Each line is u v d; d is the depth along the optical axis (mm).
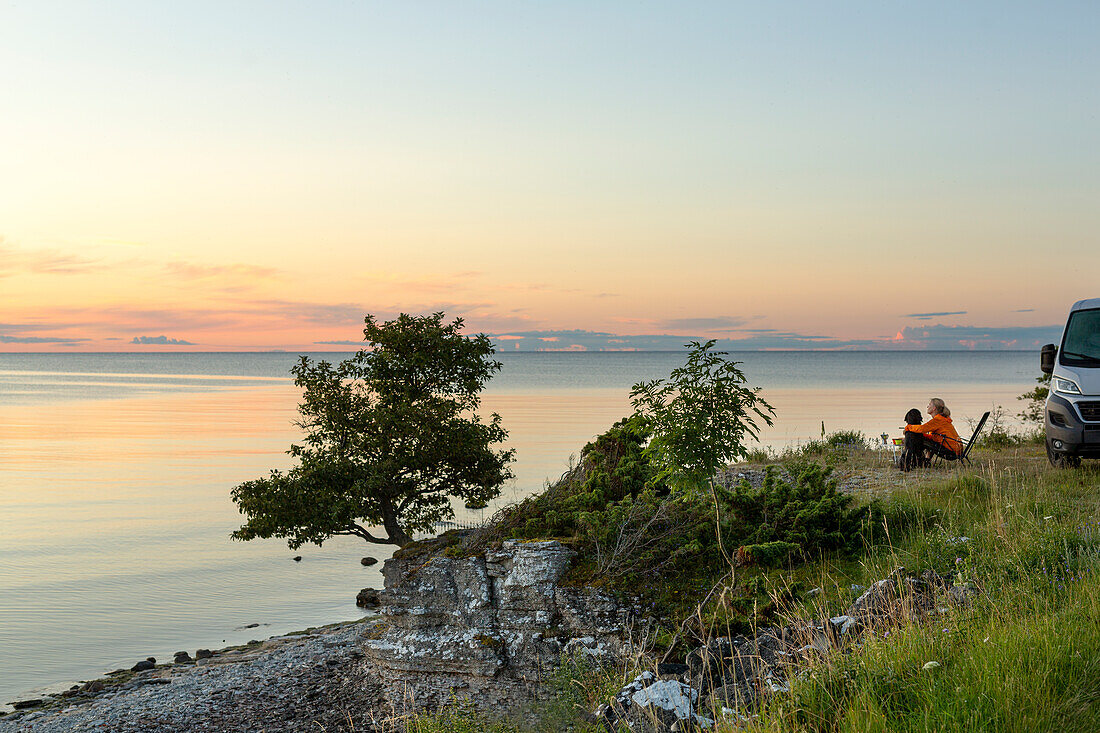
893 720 5074
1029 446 21984
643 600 10648
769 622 8773
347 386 20828
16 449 62656
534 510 12828
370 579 25750
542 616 11094
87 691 15852
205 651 18203
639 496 12273
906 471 17344
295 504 19328
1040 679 5195
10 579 25609
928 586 7922
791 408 66125
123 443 65250
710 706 6215
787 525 11266
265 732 11680
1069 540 8547
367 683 13000
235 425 79750
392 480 20234
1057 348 16375
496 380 167375
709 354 10414
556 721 8789
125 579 25656
